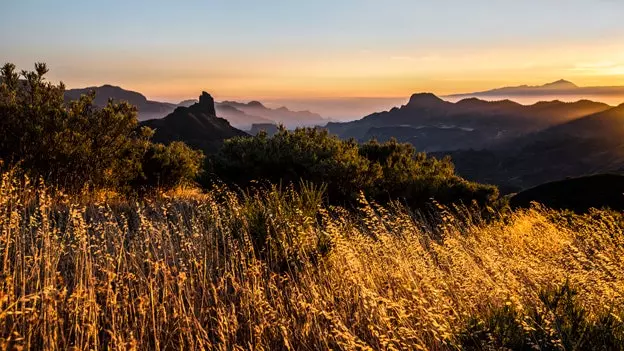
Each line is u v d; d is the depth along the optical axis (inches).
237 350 123.0
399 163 518.0
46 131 330.0
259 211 226.5
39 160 322.7
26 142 320.2
